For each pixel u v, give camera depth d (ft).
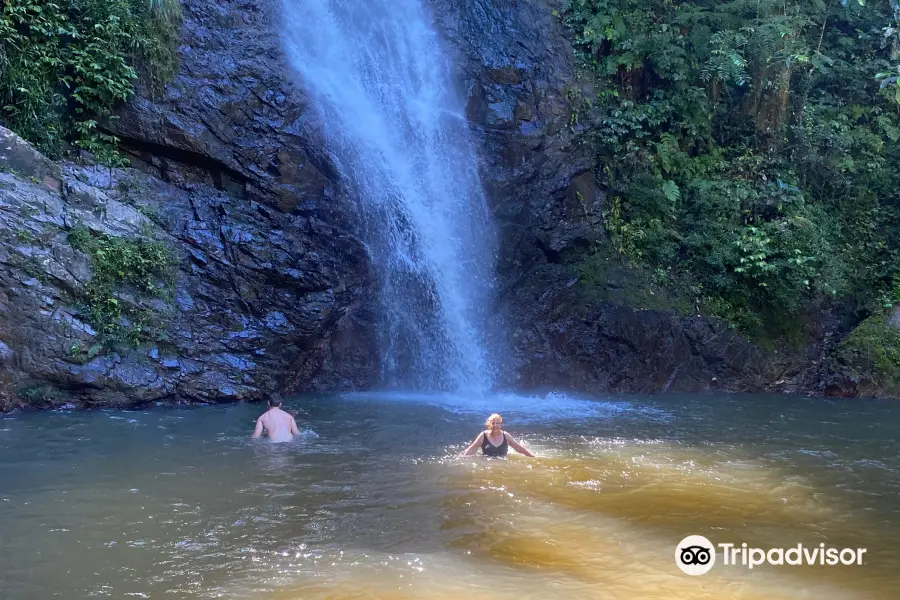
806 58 61.82
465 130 52.37
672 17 63.67
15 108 37.22
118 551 17.71
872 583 17.31
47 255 34.35
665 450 30.58
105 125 40.09
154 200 40.06
